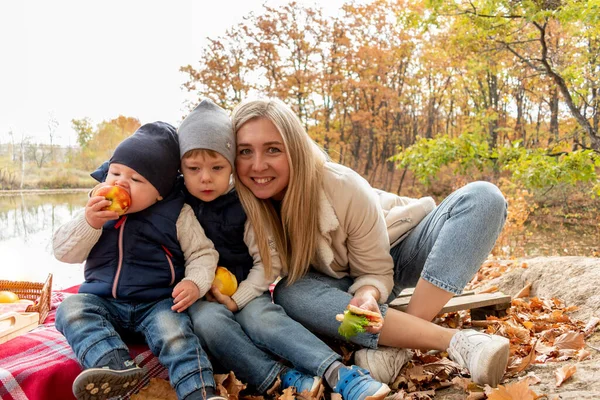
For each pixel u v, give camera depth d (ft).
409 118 41.65
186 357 5.55
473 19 23.65
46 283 8.08
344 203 6.83
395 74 41.52
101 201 5.99
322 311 6.40
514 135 35.06
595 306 8.57
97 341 5.52
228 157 6.50
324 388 5.80
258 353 6.00
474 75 35.55
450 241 6.54
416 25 24.18
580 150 20.27
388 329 6.28
